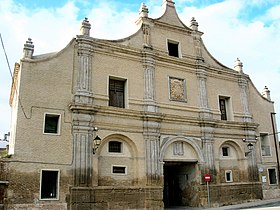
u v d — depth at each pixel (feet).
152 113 70.38
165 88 76.28
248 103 92.32
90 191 59.47
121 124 66.95
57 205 56.39
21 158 55.31
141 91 72.43
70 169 59.16
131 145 68.13
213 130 80.94
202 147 78.02
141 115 69.36
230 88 89.92
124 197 63.57
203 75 83.66
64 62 64.23
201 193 74.84
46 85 61.00
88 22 69.41
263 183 88.58
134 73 72.64
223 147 84.33
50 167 57.36
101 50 69.26
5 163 53.93
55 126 61.00
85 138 61.57
